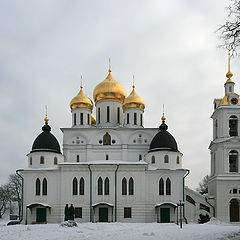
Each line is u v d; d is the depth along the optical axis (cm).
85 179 6109
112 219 5947
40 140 6450
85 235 3041
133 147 6938
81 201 6028
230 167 6562
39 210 6044
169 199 6066
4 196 9706
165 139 6406
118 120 7481
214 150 6744
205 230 3516
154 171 6159
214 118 6950
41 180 6147
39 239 2717
